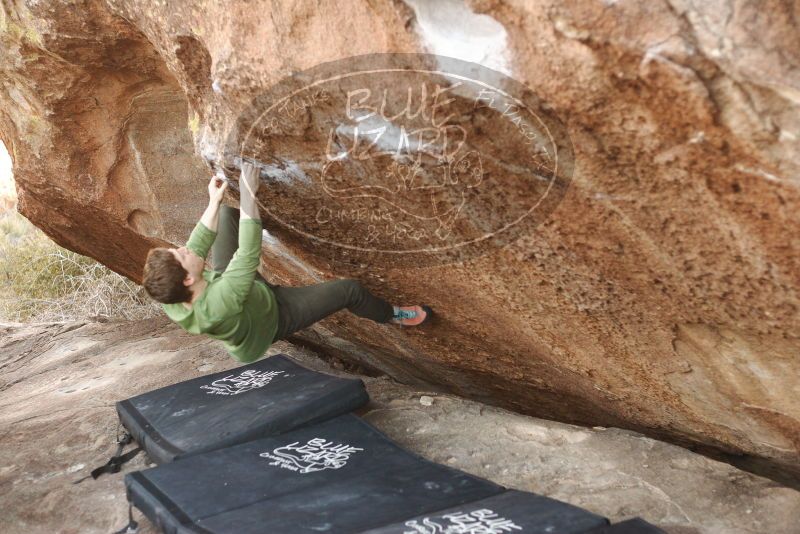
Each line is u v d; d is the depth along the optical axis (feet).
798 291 7.54
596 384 12.54
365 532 8.33
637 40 5.92
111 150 15.67
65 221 19.62
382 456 10.84
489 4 6.40
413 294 12.97
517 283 10.44
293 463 10.69
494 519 8.34
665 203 7.37
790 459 11.14
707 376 10.27
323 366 19.01
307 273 14.17
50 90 14.16
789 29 5.58
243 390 13.35
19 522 11.51
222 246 12.40
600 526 8.07
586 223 8.32
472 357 14.92
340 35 7.58
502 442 12.05
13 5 12.53
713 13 5.68
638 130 6.62
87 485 12.10
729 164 6.43
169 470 10.46
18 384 21.57
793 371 9.14
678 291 8.73
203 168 16.10
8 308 31.42
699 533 9.21
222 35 8.72
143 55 13.05
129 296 30.53
